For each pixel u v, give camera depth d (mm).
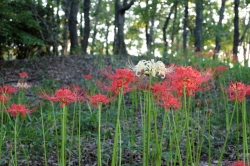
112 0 25438
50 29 14648
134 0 15219
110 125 5605
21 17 12477
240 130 5277
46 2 14211
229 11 24125
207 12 22203
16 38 13148
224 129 5434
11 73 11273
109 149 4180
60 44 15797
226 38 21828
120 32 15422
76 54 13922
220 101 6867
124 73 2531
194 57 11859
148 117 2672
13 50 15320
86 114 5855
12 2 13055
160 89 2779
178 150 2785
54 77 10570
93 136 5215
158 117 5734
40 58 12961
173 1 16094
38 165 4227
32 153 4391
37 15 13742
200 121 5566
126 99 7777
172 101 2781
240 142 4762
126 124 5496
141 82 2893
